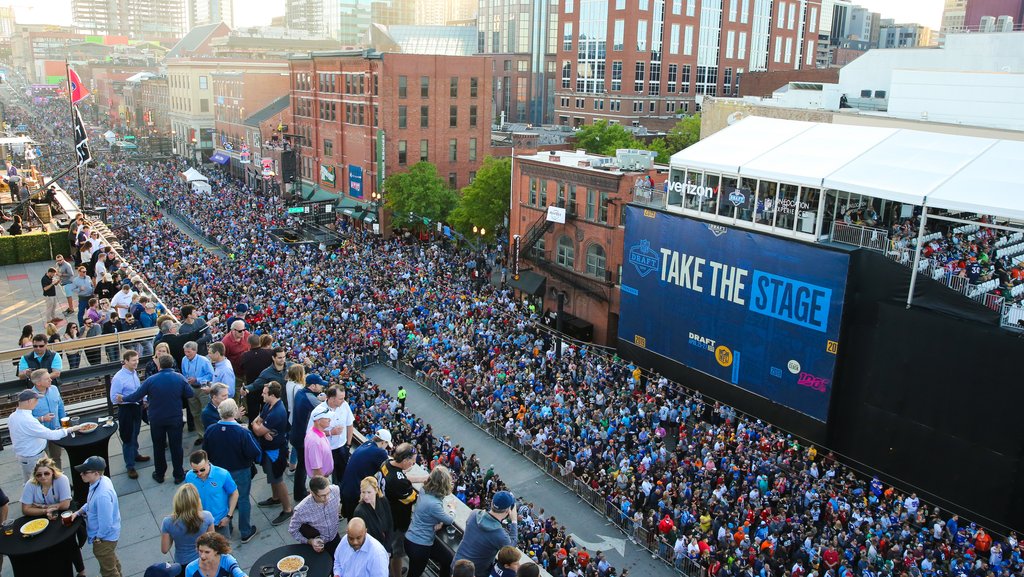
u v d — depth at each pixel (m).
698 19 126.69
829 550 25.28
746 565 25.75
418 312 49.75
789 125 44.19
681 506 29.38
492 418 37.91
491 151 91.44
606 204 52.47
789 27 142.25
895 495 31.33
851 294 34.62
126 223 71.56
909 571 24.41
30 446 12.59
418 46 147.88
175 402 13.63
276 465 12.66
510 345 45.25
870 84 59.41
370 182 86.44
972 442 30.70
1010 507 29.69
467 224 69.62
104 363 19.12
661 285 44.84
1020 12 105.50
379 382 43.34
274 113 110.62
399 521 11.38
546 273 58.22
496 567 9.58
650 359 46.41
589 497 32.41
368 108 84.38
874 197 34.84
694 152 42.94
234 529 12.50
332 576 9.67
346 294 52.03
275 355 14.47
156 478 14.00
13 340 26.16
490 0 173.38
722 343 41.28
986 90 44.03
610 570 25.59
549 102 165.38
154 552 12.18
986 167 33.50
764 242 38.12
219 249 70.88
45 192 48.50
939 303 31.55
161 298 48.72
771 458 32.16
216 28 182.12
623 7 120.31
